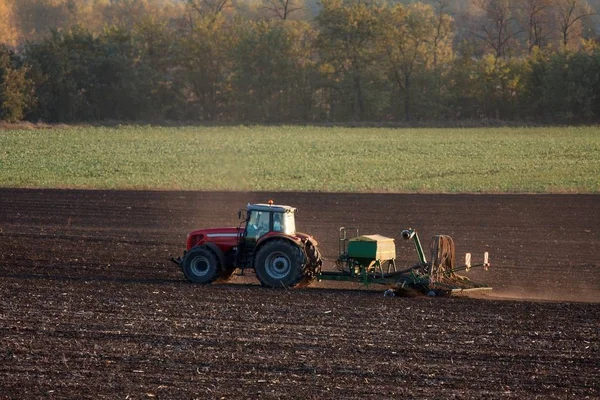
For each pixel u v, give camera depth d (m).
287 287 68.19
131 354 47.09
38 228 107.50
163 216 118.69
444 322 55.50
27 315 56.31
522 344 50.06
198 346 48.81
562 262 86.12
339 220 114.00
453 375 43.81
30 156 199.00
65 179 162.25
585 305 62.19
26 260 84.56
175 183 156.88
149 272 79.19
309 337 51.03
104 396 40.25
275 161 194.50
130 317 55.97
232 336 51.09
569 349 49.12
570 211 122.12
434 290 65.62
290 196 139.25
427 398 40.19
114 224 111.62
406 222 112.50
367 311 58.69
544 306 61.59
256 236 70.69
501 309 60.19
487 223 111.62
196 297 63.22
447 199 135.50
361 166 185.75
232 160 195.88
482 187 150.38
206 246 71.44
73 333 51.53
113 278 75.31
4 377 42.91
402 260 87.12
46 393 40.59
